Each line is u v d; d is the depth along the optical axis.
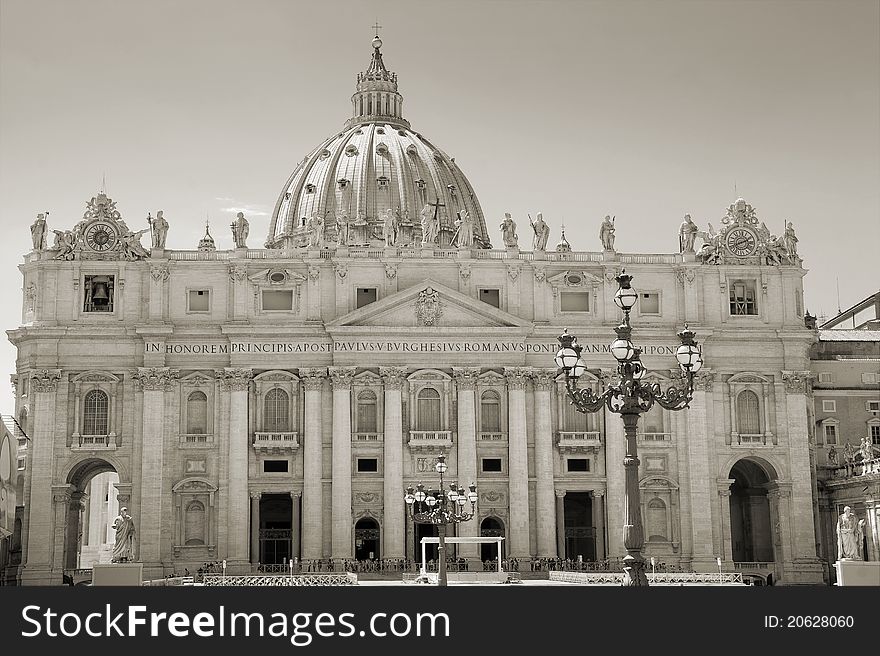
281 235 186.62
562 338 46.22
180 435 109.62
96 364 110.31
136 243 112.31
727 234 116.69
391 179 182.88
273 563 112.19
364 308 110.31
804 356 115.38
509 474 110.69
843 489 113.75
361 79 197.12
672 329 113.50
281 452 109.88
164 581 91.12
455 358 111.50
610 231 115.38
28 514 107.75
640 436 112.81
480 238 191.00
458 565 104.50
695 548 111.00
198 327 110.31
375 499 109.94
